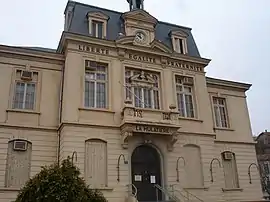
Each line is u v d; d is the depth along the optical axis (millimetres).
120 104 17797
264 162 44125
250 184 21125
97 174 16062
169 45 21562
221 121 22406
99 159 16391
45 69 18156
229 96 23312
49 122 17125
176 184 17469
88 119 16750
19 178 15641
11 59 17516
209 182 18469
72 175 10453
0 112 16250
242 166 21422
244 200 20406
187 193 17500
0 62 17172
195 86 20562
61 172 10359
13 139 16094
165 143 18094
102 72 18422
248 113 23531
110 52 18766
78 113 16656
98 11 19875
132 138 17312
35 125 16750
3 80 16938
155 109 18359
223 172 20609
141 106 18594
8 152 15844
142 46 19469
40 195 9672
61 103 17375
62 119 16250
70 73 17234
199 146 19062
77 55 17781
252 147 22516
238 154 21656
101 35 19531
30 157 16188
